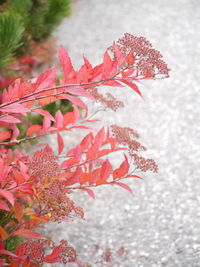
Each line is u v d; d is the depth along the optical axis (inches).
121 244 114.7
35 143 133.6
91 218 124.9
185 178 139.7
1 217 74.1
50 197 58.9
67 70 57.3
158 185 137.1
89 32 255.4
